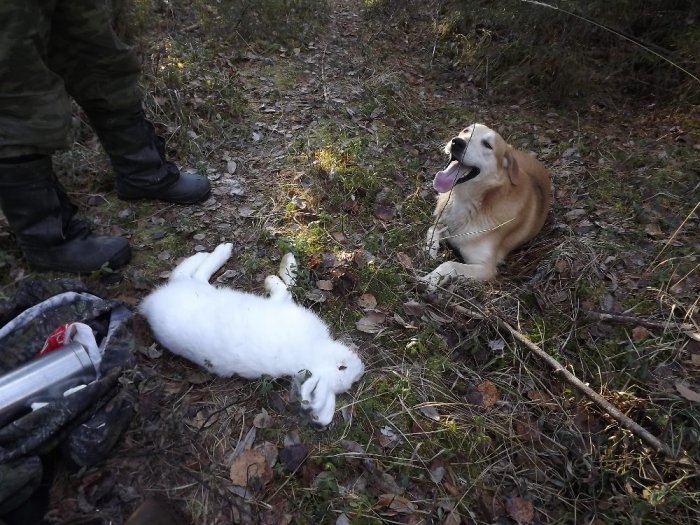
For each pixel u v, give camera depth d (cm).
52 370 180
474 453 213
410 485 199
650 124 519
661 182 401
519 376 246
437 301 277
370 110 465
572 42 557
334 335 253
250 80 485
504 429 223
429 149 439
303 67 534
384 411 222
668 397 236
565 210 383
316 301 263
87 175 321
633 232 344
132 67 257
